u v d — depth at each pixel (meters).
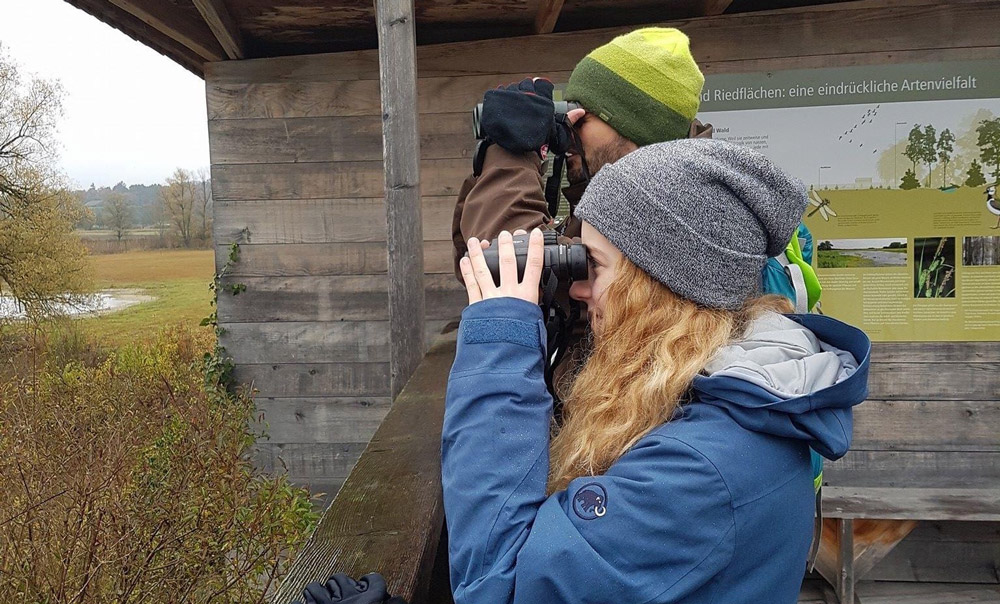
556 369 1.11
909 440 3.32
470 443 0.76
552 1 3.06
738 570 0.72
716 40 3.39
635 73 1.21
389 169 2.27
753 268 0.83
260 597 2.87
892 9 3.27
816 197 3.26
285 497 3.46
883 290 3.25
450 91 3.61
